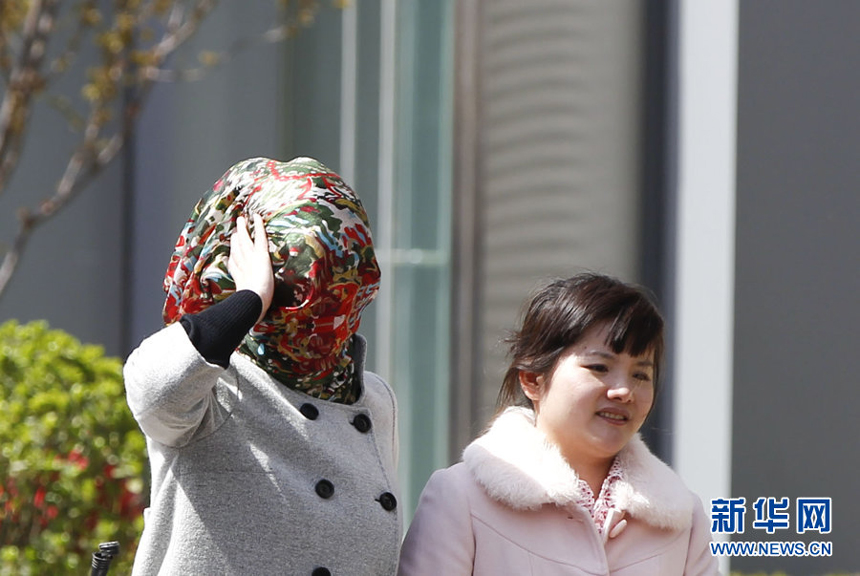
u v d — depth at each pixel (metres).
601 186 23.02
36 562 16.39
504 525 10.02
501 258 22.73
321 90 26.62
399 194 24.66
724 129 20.94
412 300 24.30
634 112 23.03
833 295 21.09
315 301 8.93
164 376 8.23
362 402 9.70
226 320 8.47
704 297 21.34
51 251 29.23
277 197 9.15
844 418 21.16
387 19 24.98
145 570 8.93
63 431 17.47
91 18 24.03
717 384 20.94
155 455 9.06
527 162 22.86
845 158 21.09
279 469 8.89
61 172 29.20
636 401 9.96
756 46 20.77
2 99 27.38
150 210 28.38
